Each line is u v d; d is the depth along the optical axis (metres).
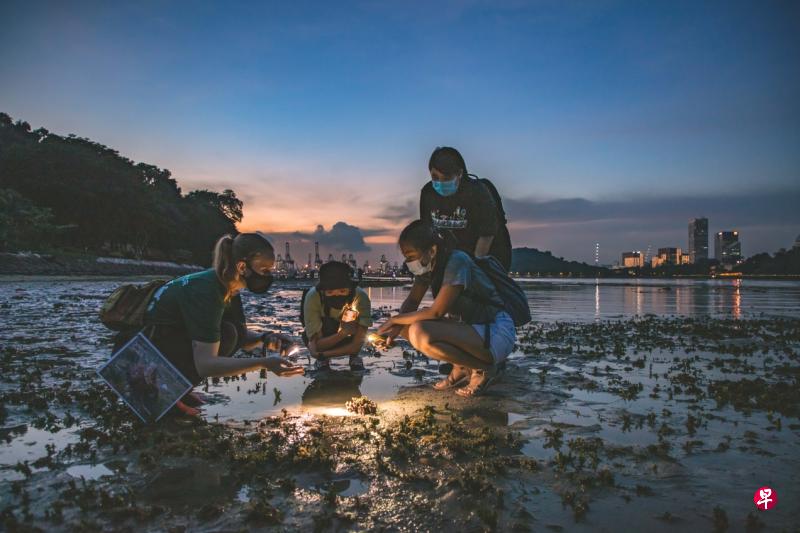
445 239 4.77
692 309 14.66
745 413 3.48
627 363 5.47
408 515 2.02
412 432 3.05
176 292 3.22
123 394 3.19
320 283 5.02
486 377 4.04
